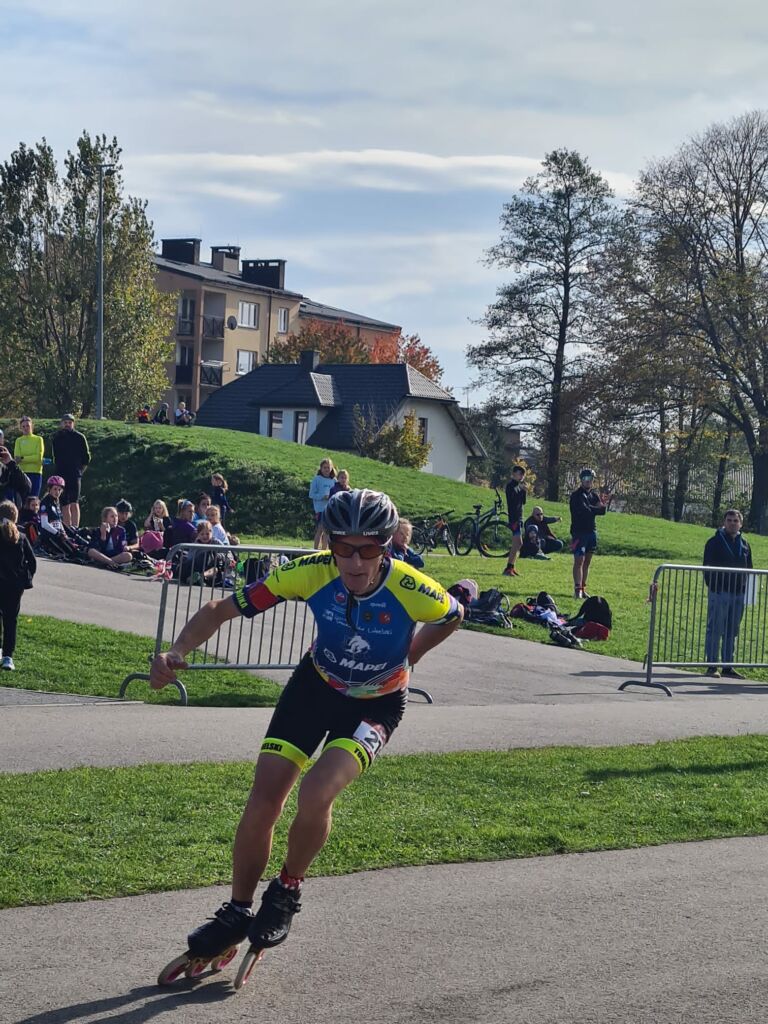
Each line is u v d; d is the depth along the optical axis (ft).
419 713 33.68
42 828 19.36
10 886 16.46
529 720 33.45
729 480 192.44
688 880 18.79
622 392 158.61
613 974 14.60
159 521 68.33
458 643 48.65
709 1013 13.56
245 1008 13.08
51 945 14.58
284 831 20.53
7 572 35.47
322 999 13.44
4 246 185.06
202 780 23.52
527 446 197.26
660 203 153.58
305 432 201.36
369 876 18.17
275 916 13.60
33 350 188.24
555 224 182.19
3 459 67.10
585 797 24.13
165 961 14.28
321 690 14.29
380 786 23.97
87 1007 12.87
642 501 182.80
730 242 153.38
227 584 39.06
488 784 24.73
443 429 209.56
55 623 43.55
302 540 97.60
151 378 192.95
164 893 16.72
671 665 42.91
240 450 115.55
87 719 30.04
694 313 153.89
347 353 253.24
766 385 152.76
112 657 39.04
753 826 22.54
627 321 157.69
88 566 63.98
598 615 53.52
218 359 274.98
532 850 20.01
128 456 109.19
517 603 59.00
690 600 47.44
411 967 14.52
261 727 30.27
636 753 29.04
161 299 195.42
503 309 186.09
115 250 186.91
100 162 185.68
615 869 19.21
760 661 47.85
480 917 16.49
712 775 27.09
